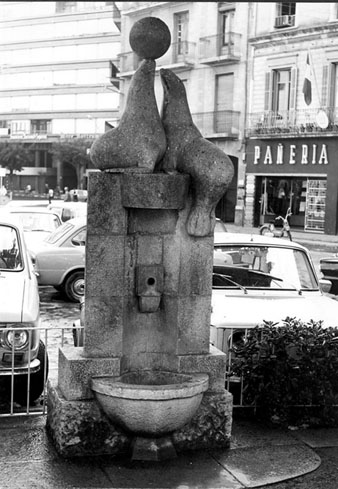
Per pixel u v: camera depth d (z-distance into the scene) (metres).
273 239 8.68
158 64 43.12
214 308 7.07
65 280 13.79
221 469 5.04
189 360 5.32
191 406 4.98
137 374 5.36
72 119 85.38
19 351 6.38
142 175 5.07
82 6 84.81
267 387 5.95
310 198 36.06
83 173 81.44
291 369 5.91
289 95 36.72
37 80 87.75
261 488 4.80
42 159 89.88
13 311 6.46
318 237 33.28
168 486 4.72
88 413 5.08
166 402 4.84
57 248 13.74
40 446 5.30
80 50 84.19
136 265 5.34
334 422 6.03
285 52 36.44
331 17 34.09
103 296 5.16
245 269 8.20
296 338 6.01
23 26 88.38
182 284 5.30
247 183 38.91
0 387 7.23
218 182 5.05
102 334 5.17
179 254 5.29
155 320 5.43
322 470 5.13
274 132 36.78
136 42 5.26
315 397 5.97
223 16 40.06
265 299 7.66
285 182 37.47
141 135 5.17
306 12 35.16
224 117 39.66
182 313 5.31
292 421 6.02
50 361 8.64
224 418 5.35
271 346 5.98
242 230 35.75
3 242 8.21
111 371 5.16
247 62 38.53
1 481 4.70
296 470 5.08
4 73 90.19
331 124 34.28
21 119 88.94
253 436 5.71
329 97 34.50
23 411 6.45
